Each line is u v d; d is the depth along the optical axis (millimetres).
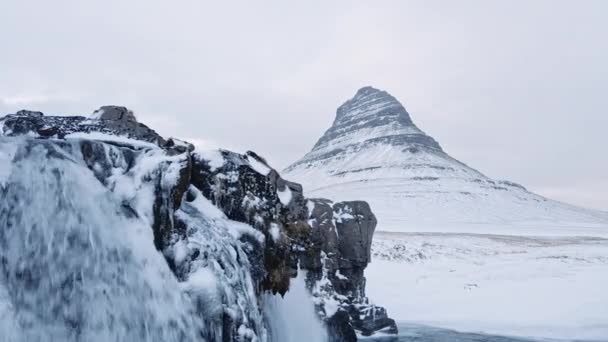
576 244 63688
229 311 9391
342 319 19578
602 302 33031
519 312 31406
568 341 24078
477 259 51219
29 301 7555
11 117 12344
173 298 8820
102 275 8391
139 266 8758
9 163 8297
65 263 8164
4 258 7633
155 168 9883
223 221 11797
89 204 8820
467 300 35094
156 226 9414
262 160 16375
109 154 9953
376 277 41969
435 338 23844
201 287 9188
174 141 12008
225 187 12672
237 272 10664
